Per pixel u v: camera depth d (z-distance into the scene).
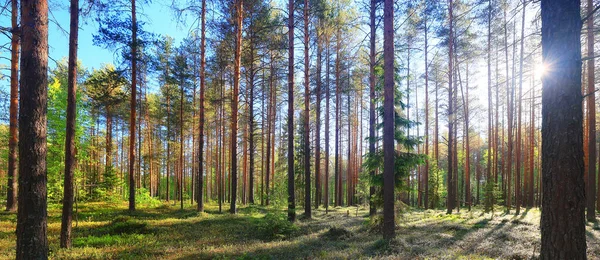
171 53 23.73
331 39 22.17
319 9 16.03
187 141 39.25
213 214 18.62
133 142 19.19
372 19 15.05
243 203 30.56
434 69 25.27
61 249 8.85
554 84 4.31
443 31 19.36
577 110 4.20
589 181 15.66
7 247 9.21
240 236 11.60
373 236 10.41
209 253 8.58
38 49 5.64
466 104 25.86
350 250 8.23
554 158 4.25
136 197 22.58
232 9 16.61
